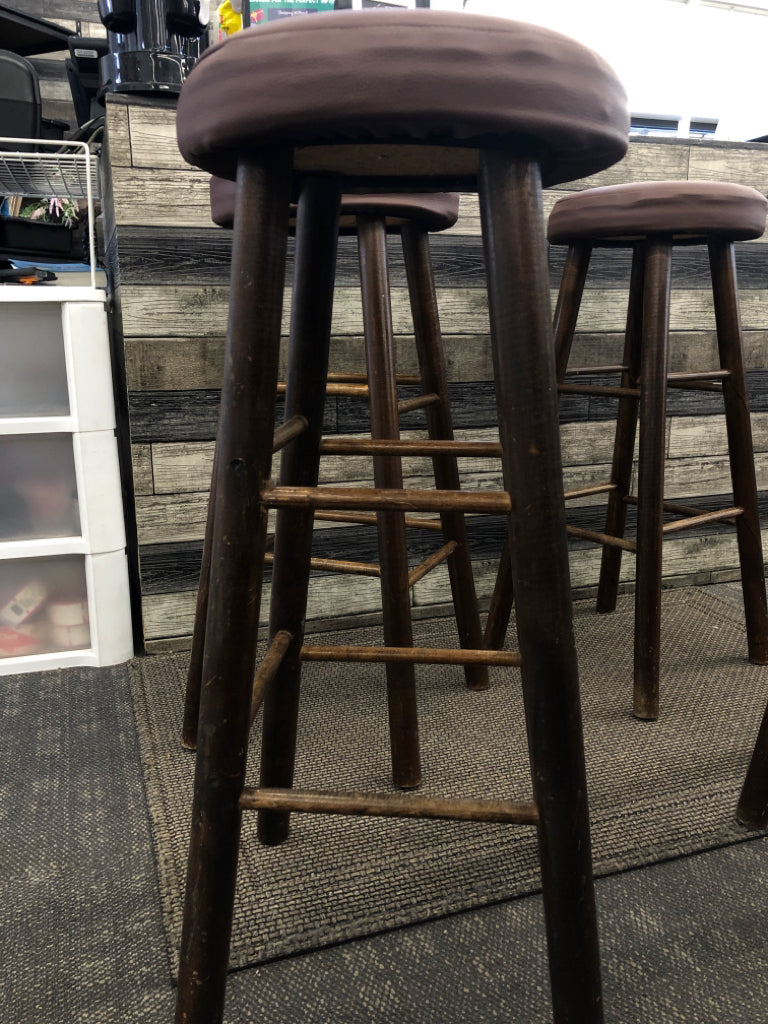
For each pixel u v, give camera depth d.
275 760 1.14
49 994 0.91
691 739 1.50
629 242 1.78
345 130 0.62
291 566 1.04
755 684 1.74
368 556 2.02
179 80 1.71
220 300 1.76
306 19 0.60
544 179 0.81
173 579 1.86
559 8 3.06
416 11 0.59
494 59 0.59
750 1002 0.90
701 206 1.42
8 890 1.08
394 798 0.75
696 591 2.33
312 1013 0.89
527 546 0.71
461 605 1.66
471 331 1.98
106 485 1.72
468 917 1.04
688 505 2.30
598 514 2.21
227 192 1.20
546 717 0.73
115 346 1.96
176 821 1.23
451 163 0.81
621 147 0.69
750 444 1.79
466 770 1.38
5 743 1.48
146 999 0.90
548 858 0.74
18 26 1.92
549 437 0.70
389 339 1.27
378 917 1.03
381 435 1.28
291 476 1.00
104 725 1.55
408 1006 0.90
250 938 0.99
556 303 1.92
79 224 2.00
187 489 1.82
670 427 2.22
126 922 1.02
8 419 1.62
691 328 2.18
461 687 1.73
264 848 1.18
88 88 2.01
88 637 1.83
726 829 1.21
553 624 0.72
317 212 0.90
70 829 1.22
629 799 1.29
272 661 0.92
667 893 1.08
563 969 0.75
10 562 1.73
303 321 0.94
